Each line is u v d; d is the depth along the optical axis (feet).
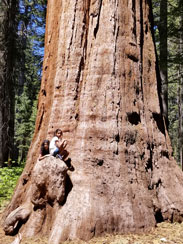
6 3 41.75
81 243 13.39
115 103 17.33
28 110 77.41
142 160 17.53
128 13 19.35
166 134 21.08
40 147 17.78
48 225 15.06
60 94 18.24
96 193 15.15
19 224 16.06
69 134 17.30
